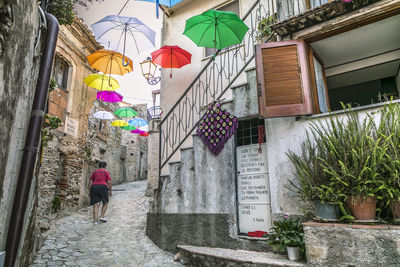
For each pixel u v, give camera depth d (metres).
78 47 9.39
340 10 4.20
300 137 4.26
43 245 4.98
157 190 5.87
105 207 7.11
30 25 2.37
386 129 3.25
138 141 19.95
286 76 4.36
